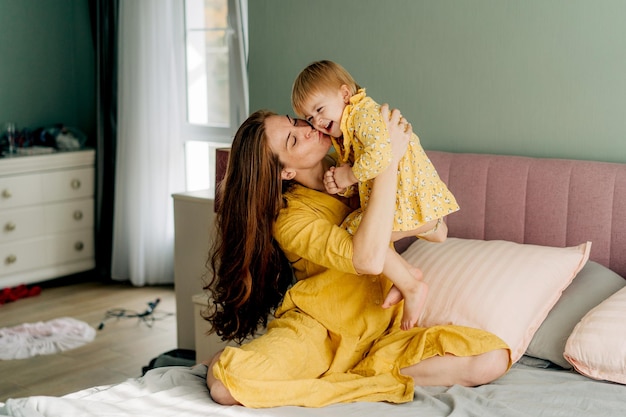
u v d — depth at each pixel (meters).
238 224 2.16
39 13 5.08
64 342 3.88
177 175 4.83
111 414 1.86
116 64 4.91
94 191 5.12
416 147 2.13
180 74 4.75
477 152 2.95
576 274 2.39
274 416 1.88
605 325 2.06
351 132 2.08
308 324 2.20
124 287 4.95
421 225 2.14
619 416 1.84
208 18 4.60
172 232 4.88
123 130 4.87
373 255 2.01
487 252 2.43
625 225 2.49
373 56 3.17
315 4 3.30
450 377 2.10
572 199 2.59
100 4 4.95
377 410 1.92
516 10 2.77
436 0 2.96
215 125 4.69
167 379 2.15
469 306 2.24
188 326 3.53
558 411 1.86
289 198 2.22
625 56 2.55
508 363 2.12
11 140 4.76
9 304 4.58
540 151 2.79
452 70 2.96
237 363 1.99
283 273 2.35
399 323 2.28
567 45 2.67
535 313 2.25
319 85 2.09
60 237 4.95
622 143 2.61
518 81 2.80
